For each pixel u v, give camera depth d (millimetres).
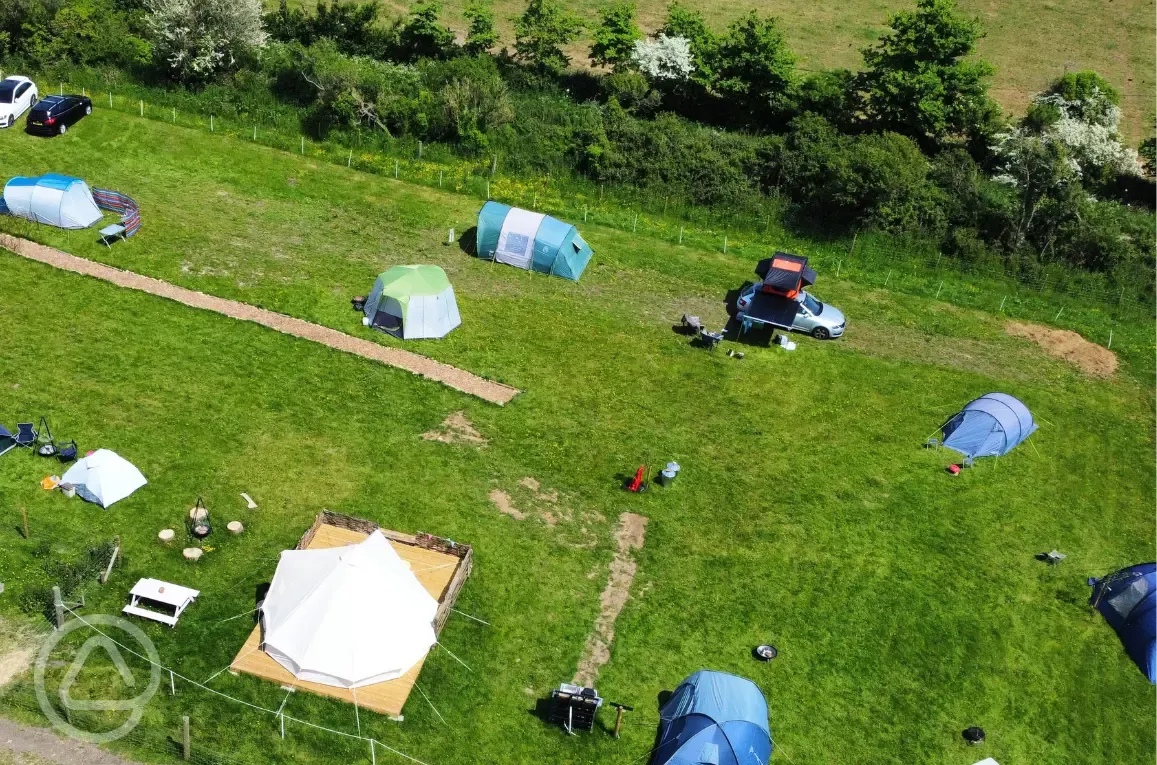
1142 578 29844
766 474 33938
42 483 29312
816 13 80250
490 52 64188
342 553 25828
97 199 43844
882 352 41844
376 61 60938
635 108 57969
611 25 62375
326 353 36688
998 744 26109
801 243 50344
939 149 57906
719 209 52000
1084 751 26375
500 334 39406
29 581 26281
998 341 44250
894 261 49750
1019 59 74375
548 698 25484
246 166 49281
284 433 32531
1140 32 80125
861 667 27531
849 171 50125
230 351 35938
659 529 31016
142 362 34750
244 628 25953
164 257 41000
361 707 24469
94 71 54500
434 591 27469
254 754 23156
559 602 28062
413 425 33812
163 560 27453
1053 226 50969
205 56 54562
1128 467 37344
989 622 29500
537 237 43406
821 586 29812
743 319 41219
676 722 24609
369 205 47750
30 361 33969
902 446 36281
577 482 32406
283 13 63219
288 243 43594
